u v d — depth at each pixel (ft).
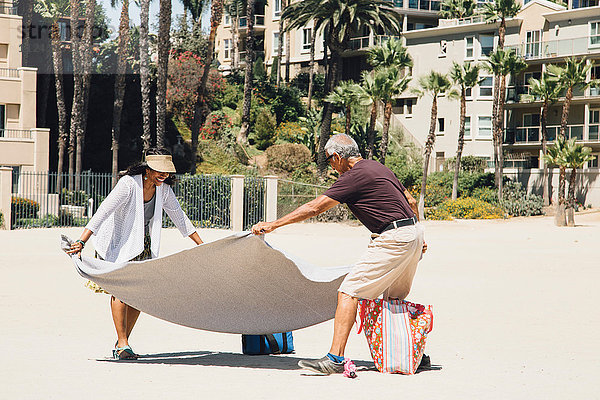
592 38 179.63
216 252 19.49
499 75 176.04
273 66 245.65
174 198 21.83
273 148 175.52
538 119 190.19
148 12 153.58
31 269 51.52
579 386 18.26
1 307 33.04
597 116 181.27
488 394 17.15
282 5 231.71
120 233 20.68
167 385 17.58
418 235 19.35
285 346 22.85
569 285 44.29
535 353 23.17
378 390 17.33
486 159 193.16
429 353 23.16
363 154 191.31
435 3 224.74
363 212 19.47
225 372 19.36
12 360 20.92
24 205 116.47
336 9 173.88
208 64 166.50
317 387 17.53
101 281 20.11
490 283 45.09
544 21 188.75
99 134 175.11
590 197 172.86
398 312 19.98
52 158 173.06
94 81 179.11
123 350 21.22
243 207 116.26
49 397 16.24
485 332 27.45
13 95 137.28
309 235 105.60
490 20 195.72
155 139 176.96
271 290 20.75
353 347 24.61
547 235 106.73
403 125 201.57
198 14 210.38
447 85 164.14
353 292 19.22
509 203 164.66
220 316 21.31
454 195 171.53
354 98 169.68
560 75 166.61
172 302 20.85
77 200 130.41
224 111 195.93
